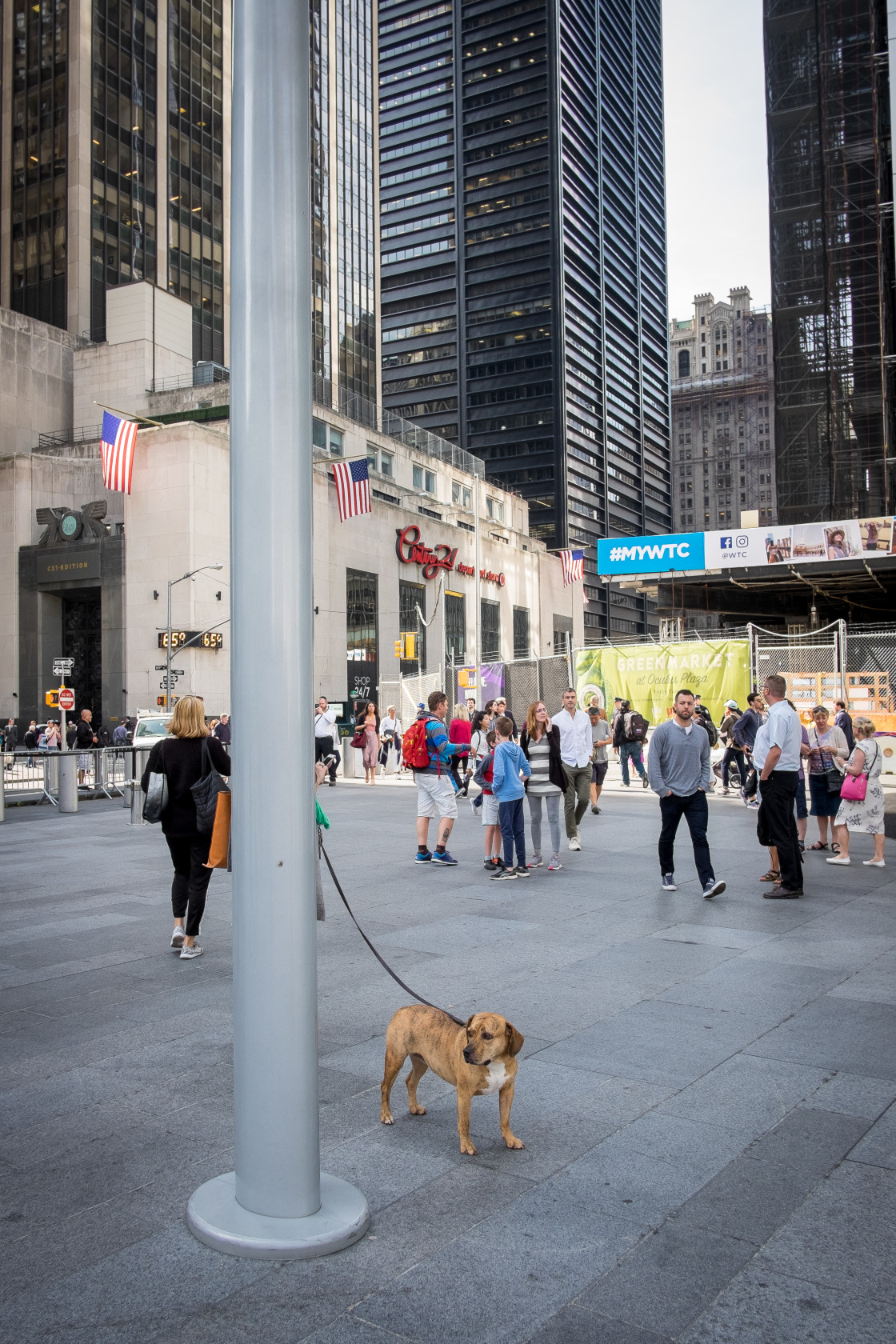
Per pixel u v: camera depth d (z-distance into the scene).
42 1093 4.43
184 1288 2.83
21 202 59.06
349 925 7.87
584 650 29.02
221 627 45.00
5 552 48.41
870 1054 4.76
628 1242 3.08
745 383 177.62
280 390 3.19
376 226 83.44
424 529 65.31
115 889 9.89
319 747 23.70
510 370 124.19
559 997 5.78
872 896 8.98
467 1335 2.60
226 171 67.88
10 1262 2.99
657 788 9.10
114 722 44.03
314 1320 2.68
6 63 60.41
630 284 145.00
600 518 131.38
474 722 19.70
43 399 54.00
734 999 5.71
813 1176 3.52
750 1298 2.78
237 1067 3.20
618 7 146.38
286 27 3.26
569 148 126.38
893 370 46.41
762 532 36.25
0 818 17.09
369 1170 3.62
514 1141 3.79
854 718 20.30
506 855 10.18
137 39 61.59
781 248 48.97
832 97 47.53
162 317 55.38
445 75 129.88
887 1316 2.69
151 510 44.47
